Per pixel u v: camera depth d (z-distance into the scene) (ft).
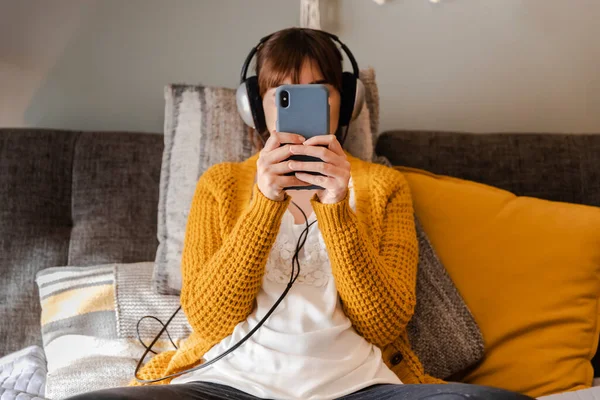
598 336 3.98
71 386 3.64
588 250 4.00
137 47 5.32
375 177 3.82
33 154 4.68
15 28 5.15
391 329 3.34
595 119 5.75
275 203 3.09
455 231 4.19
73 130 5.03
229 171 3.77
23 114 5.30
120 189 4.74
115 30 5.27
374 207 3.68
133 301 4.24
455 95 5.64
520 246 4.08
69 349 4.02
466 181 4.51
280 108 3.09
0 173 4.59
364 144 4.47
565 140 4.90
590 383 3.84
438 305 3.89
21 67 5.22
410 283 3.45
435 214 4.26
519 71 5.63
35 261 4.56
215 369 3.20
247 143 4.44
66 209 4.73
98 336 4.11
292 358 3.08
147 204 4.75
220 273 3.19
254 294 3.25
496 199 4.27
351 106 3.88
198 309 3.26
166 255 4.28
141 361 3.68
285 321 3.20
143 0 5.25
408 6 5.45
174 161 4.40
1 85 5.22
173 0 5.28
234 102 4.52
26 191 4.61
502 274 4.03
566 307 3.94
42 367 3.99
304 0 5.12
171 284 4.25
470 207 4.24
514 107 5.69
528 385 3.80
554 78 5.65
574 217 4.10
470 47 5.56
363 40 5.47
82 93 5.34
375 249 3.44
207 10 5.32
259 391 3.00
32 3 5.14
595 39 5.60
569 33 5.58
